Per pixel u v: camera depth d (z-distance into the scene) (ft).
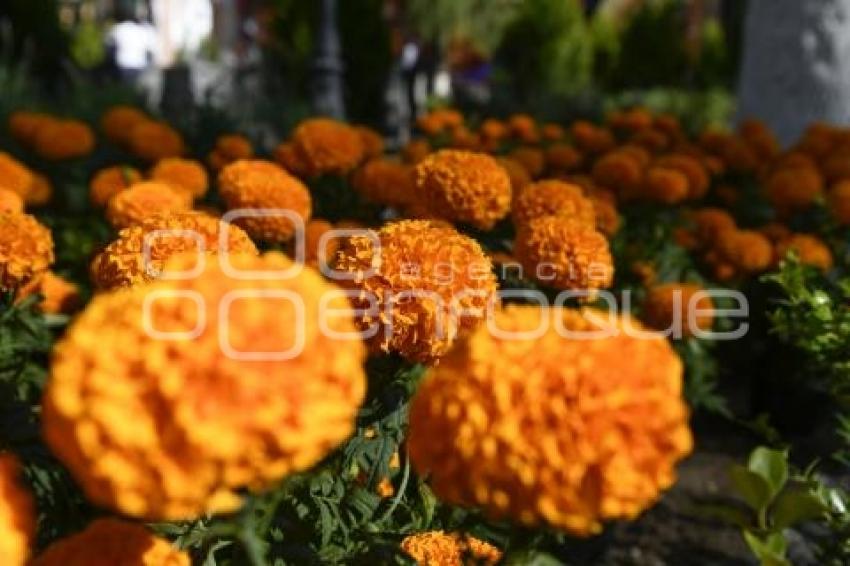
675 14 57.98
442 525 6.48
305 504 5.68
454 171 8.85
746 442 13.08
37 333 8.87
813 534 8.85
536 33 53.93
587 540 9.66
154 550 4.13
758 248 13.23
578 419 3.72
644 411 3.76
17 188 11.15
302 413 3.44
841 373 8.44
